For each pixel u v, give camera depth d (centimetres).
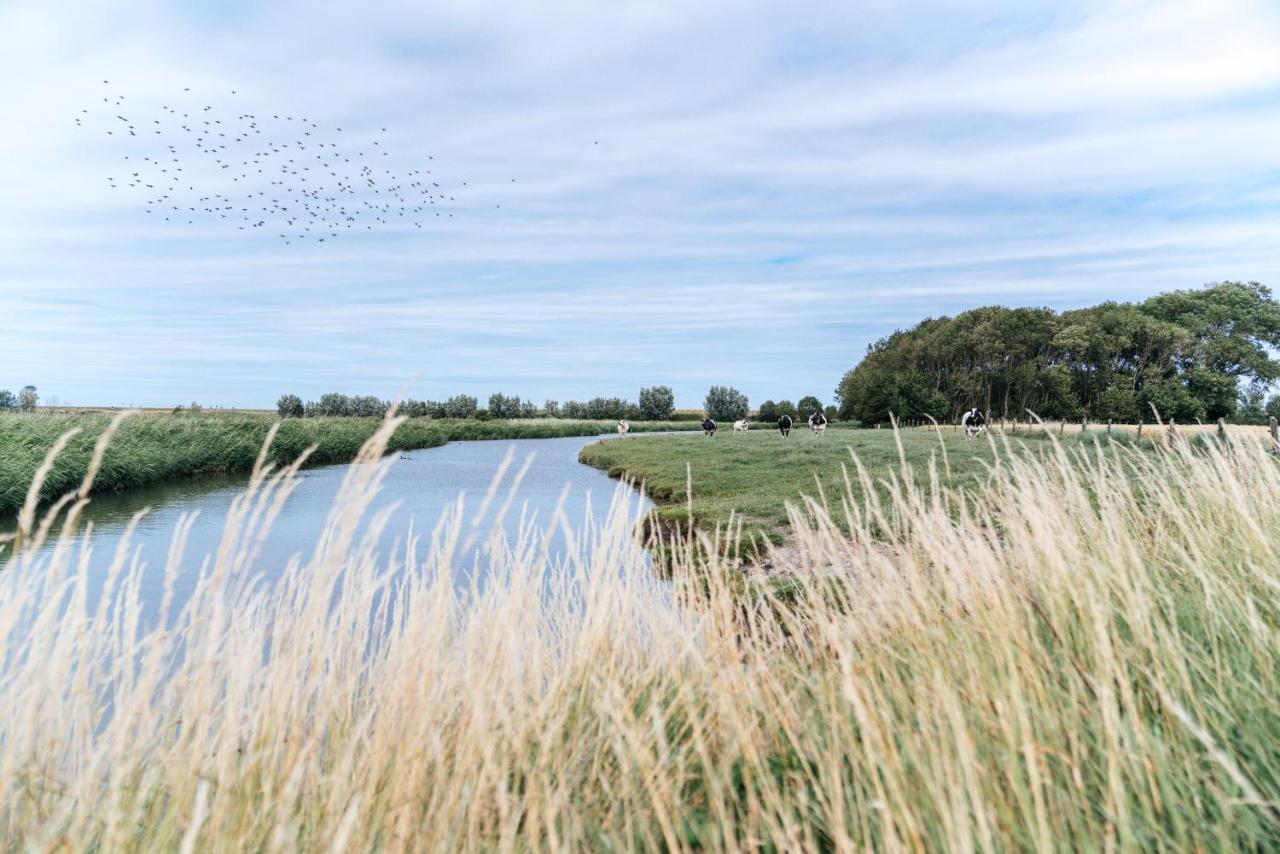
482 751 245
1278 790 219
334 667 284
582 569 376
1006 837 196
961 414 7700
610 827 238
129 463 2081
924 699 258
